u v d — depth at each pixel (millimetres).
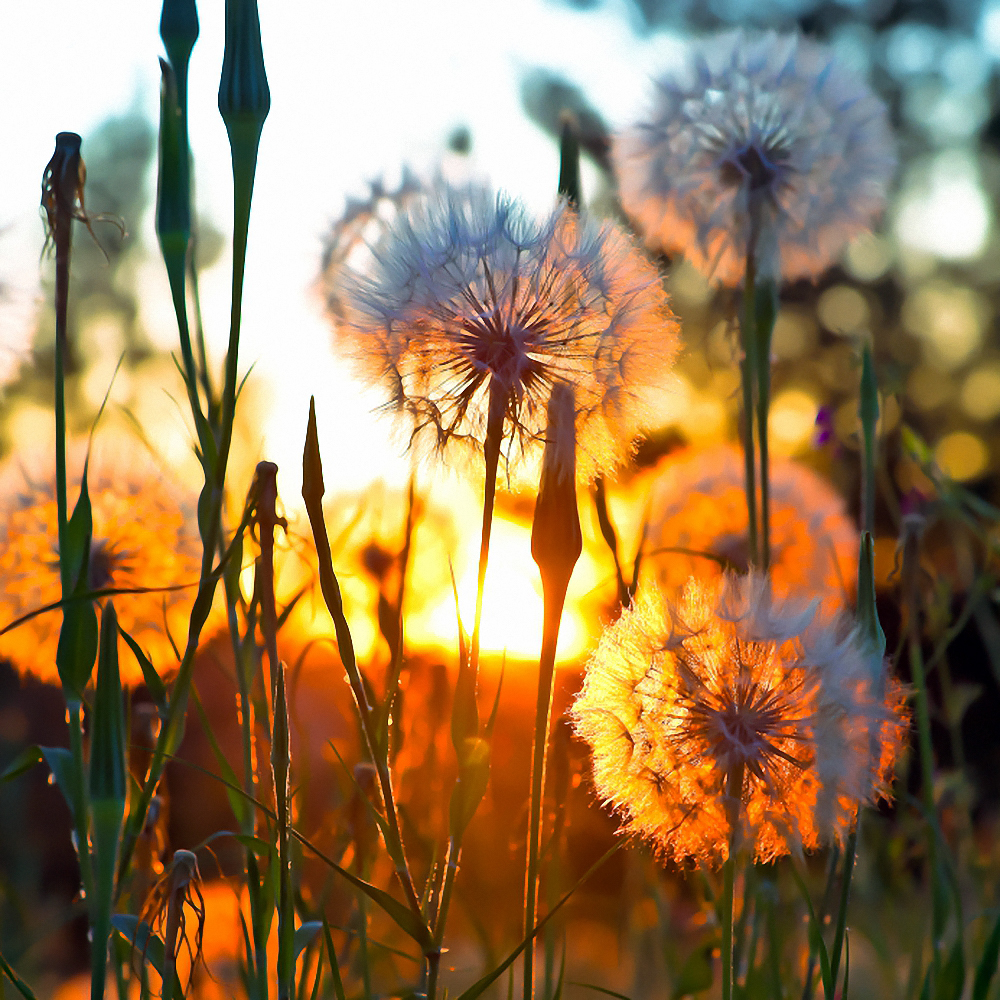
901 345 5113
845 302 5207
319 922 602
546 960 627
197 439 615
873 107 762
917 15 5691
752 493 680
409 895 560
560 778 626
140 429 652
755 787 587
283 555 642
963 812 740
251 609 597
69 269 573
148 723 645
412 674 683
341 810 639
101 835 556
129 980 617
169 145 583
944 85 5754
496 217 610
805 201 741
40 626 678
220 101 574
